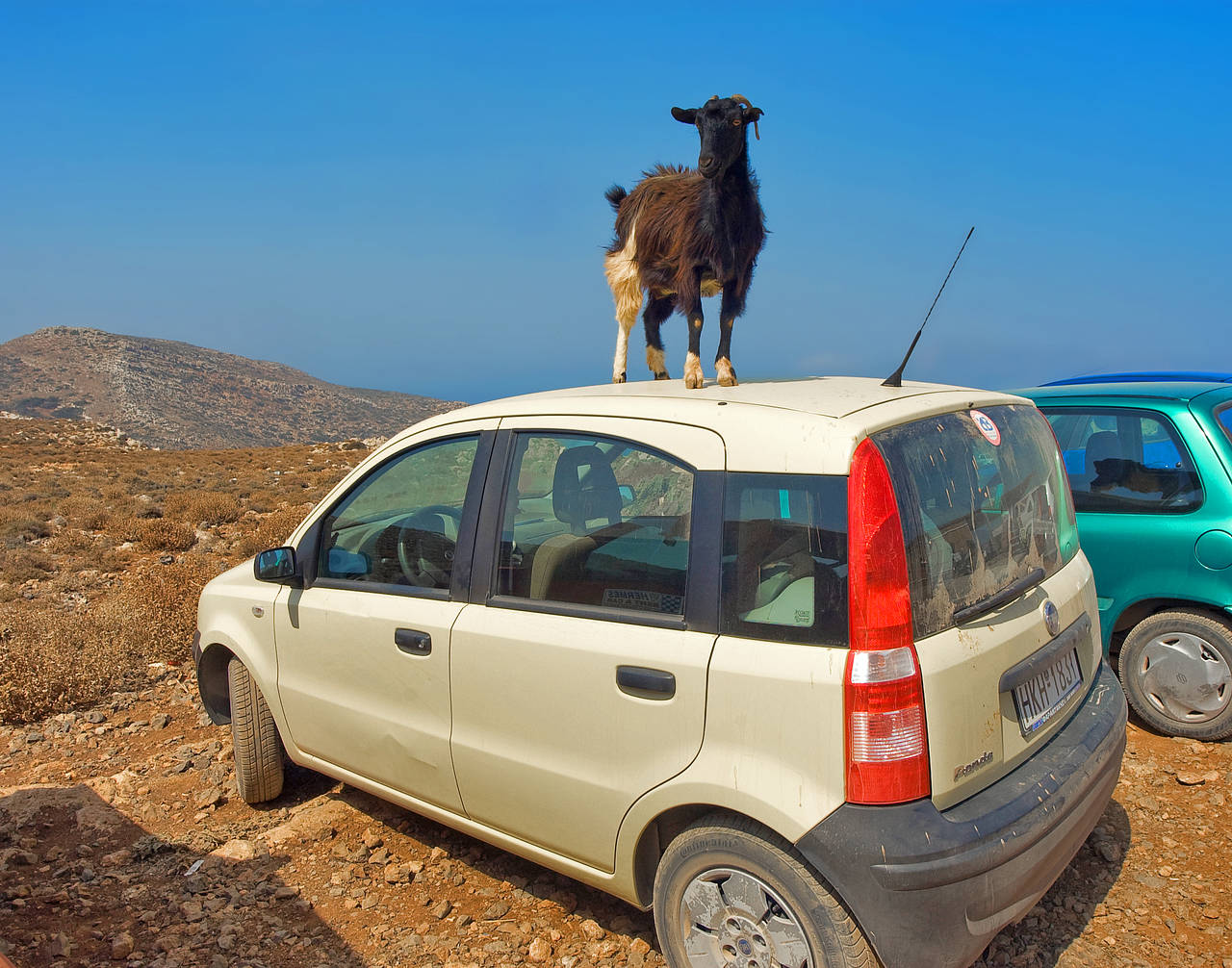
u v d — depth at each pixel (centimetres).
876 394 296
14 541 1470
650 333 580
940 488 265
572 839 306
